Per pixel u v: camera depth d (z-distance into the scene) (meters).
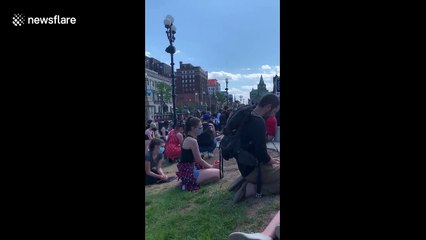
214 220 2.40
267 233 2.15
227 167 3.22
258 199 2.58
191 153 3.05
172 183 3.20
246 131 2.59
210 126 3.30
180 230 2.36
